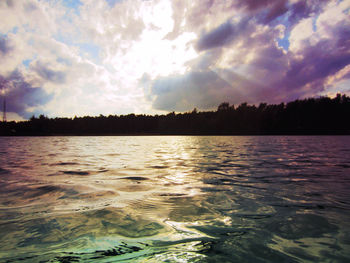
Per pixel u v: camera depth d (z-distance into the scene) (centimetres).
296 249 137
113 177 377
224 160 632
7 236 153
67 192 276
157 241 148
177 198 250
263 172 425
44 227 169
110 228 168
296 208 217
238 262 123
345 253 132
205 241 149
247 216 195
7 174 405
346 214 200
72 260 124
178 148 1181
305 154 805
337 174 404
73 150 1083
